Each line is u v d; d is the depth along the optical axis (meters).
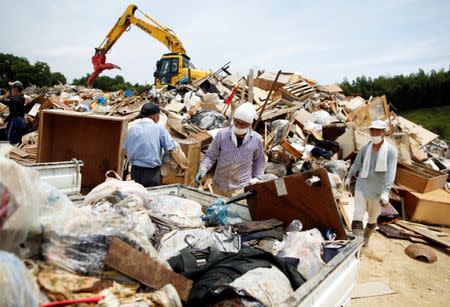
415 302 3.92
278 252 2.16
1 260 1.04
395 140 7.62
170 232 2.15
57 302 1.23
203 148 6.70
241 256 1.85
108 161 5.05
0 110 12.60
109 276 1.41
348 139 7.96
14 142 7.55
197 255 1.94
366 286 4.14
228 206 2.87
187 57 16.67
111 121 4.98
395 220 6.07
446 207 6.61
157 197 2.61
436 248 5.62
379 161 4.47
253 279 1.59
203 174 3.78
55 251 1.36
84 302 1.27
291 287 1.74
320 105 12.25
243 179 3.80
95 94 18.47
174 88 13.95
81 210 1.62
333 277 1.92
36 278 1.26
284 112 9.65
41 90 22.64
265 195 2.75
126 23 16.53
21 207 1.22
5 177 1.20
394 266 4.78
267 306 1.49
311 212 2.51
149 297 1.37
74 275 1.35
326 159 7.00
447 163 11.13
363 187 4.75
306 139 8.05
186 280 1.59
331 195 2.34
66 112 4.73
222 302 1.49
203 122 8.48
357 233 4.68
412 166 7.66
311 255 2.05
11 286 1.01
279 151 6.85
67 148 5.11
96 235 1.45
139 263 1.48
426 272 4.70
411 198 6.81
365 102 14.08
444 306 3.89
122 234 1.53
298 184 2.49
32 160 5.59
